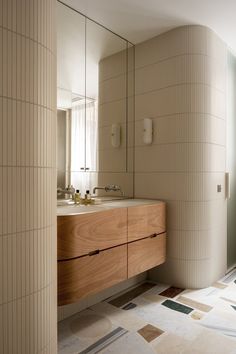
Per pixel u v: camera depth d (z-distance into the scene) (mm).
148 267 2189
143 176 2637
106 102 2469
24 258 1132
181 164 2398
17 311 1111
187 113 2359
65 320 1890
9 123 1078
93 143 2379
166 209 2479
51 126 1265
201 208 2398
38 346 1188
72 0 1979
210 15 2188
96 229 1709
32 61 1153
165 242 2441
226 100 2746
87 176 2314
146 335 1703
